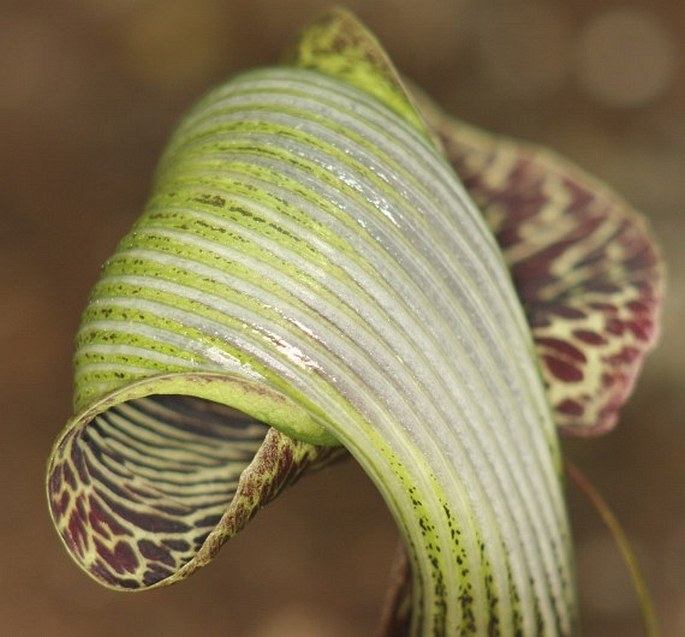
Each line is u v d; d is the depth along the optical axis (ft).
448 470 1.21
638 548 2.98
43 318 3.55
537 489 1.24
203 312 1.17
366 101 1.24
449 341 1.22
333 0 4.83
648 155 4.14
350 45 1.28
